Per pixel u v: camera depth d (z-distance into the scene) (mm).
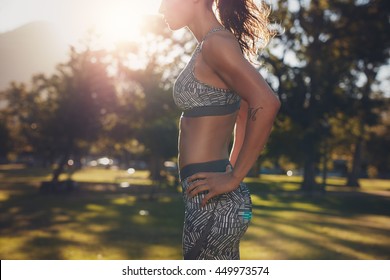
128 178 64000
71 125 39969
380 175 94250
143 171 97188
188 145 2773
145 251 12578
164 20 2938
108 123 43312
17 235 15648
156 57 46094
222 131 2764
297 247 13586
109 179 61875
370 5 42844
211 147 2742
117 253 12172
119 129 43531
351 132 52312
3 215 22766
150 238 15234
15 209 26203
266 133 2557
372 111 49781
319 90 44000
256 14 2992
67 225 18797
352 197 41625
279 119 43344
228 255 2752
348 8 42875
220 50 2631
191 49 46875
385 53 44062
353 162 62562
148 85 44469
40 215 22828
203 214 2715
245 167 2594
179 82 2832
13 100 41219
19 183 50938
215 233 2688
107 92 40688
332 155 64438
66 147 40969
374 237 16297
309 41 44281
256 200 36469
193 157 2744
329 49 44562
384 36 42875
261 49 3113
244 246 13719
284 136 46125
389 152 66625
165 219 21484
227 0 2838
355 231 18172
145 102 44594
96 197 36625
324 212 27672
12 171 83688
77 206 28594
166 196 38812
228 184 2617
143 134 36906
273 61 42125
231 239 2709
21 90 41062
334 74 44219
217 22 2846
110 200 33844
